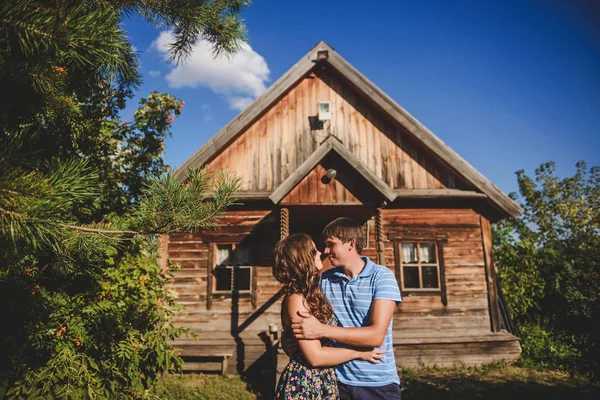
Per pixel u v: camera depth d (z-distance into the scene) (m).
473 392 6.91
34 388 2.70
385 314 2.42
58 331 3.21
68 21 1.81
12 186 1.62
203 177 2.74
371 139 9.84
